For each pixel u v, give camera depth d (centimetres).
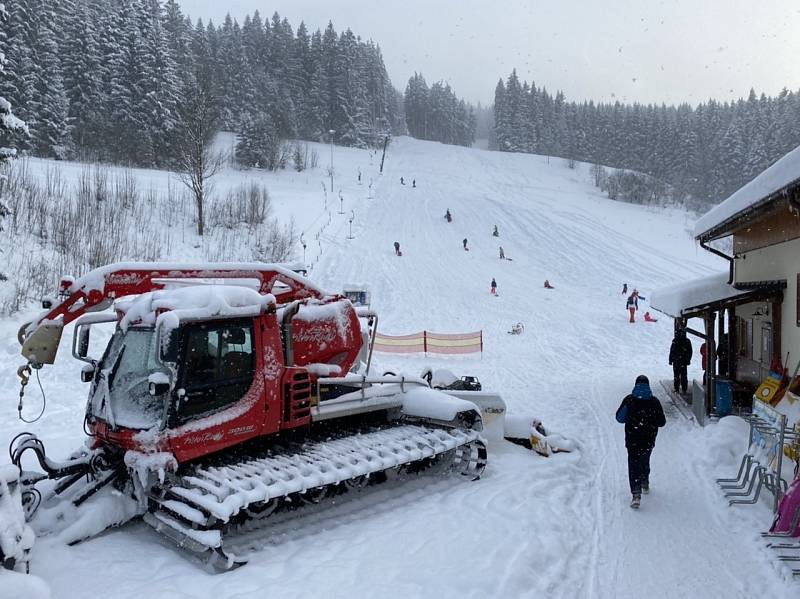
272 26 12650
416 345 2062
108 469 634
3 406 1077
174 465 584
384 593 501
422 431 844
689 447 1020
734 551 625
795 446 718
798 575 562
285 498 659
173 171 4697
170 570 537
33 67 4784
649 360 2020
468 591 509
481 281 3519
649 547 637
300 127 11112
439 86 16938
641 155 10706
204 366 618
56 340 641
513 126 13775
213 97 3941
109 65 5553
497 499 741
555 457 956
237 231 3403
